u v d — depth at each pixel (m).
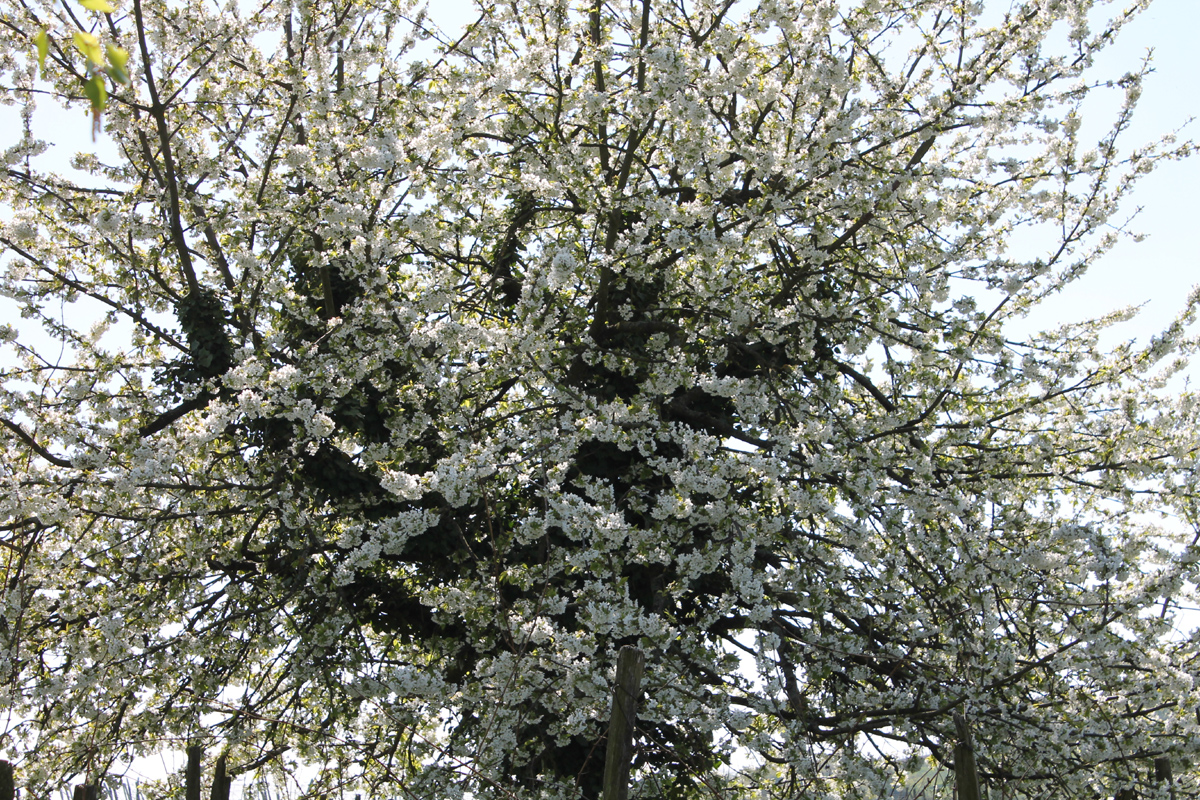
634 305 10.32
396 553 8.77
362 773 8.70
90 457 8.01
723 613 8.52
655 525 9.09
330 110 8.90
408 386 9.43
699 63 9.25
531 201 11.12
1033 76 9.91
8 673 8.08
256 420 9.33
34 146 9.10
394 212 9.64
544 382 9.33
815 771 7.74
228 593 9.31
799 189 9.31
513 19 10.63
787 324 9.78
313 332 9.88
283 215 9.34
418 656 10.68
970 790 6.60
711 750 8.37
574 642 7.73
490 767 7.78
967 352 9.24
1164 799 8.15
